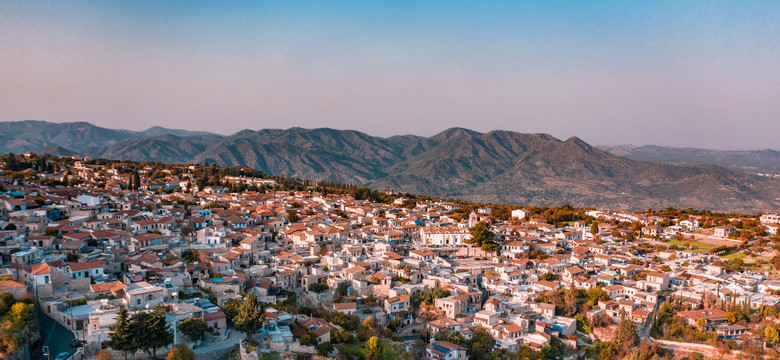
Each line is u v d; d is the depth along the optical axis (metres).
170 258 177.25
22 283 117.19
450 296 187.62
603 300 199.62
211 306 132.00
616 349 171.50
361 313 169.62
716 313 189.75
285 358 113.62
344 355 128.12
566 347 171.88
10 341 91.75
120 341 97.31
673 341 179.62
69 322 106.75
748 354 167.38
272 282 182.50
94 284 124.31
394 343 149.50
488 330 169.75
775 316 187.50
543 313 189.62
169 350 104.69
